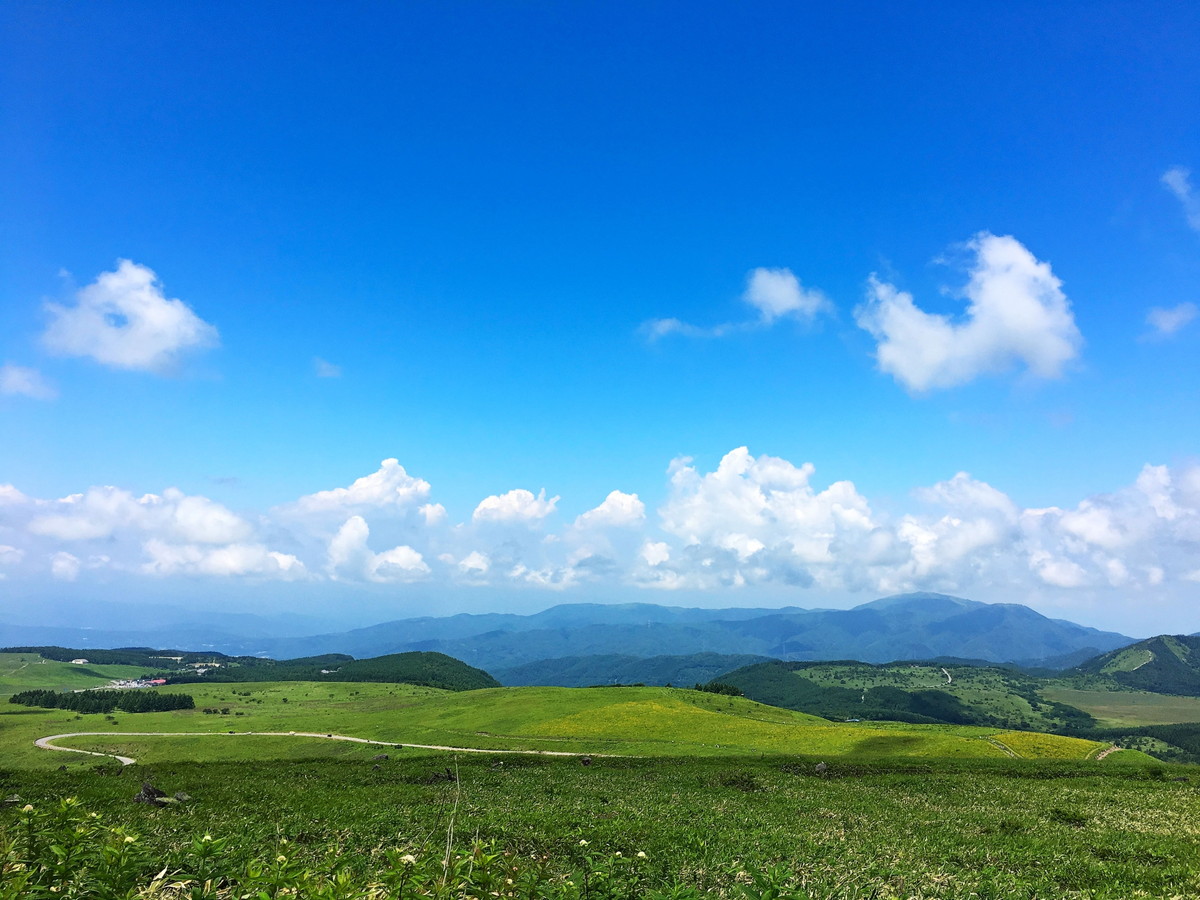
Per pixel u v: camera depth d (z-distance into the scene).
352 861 15.33
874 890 14.85
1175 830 28.02
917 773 55.56
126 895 7.76
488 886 8.48
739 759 65.00
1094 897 15.83
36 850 8.41
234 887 8.73
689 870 16.39
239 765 57.78
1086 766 58.22
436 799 36.94
